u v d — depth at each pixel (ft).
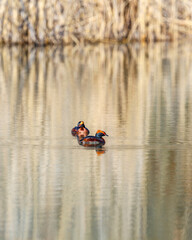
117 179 49.80
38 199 45.29
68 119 74.13
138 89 100.48
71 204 44.01
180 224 40.93
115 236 39.19
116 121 72.84
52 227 40.55
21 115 76.89
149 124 70.95
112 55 153.48
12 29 170.40
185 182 48.91
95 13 175.32
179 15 182.70
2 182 49.24
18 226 40.52
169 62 138.82
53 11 171.32
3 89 100.42
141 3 174.70
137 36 181.16
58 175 50.98
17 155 56.85
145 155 56.70
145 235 39.52
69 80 111.75
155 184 48.57
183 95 93.50
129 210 43.04
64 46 172.45
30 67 130.93
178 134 65.31
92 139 60.29
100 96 92.89
